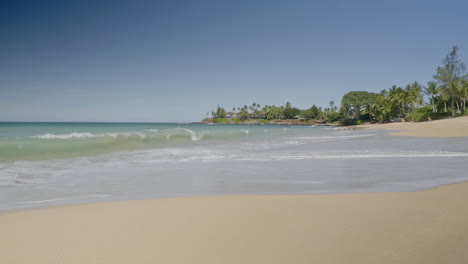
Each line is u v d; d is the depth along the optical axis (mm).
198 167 8055
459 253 2299
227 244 2559
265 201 4148
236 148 13961
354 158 9719
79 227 3039
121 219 3312
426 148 12906
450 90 64438
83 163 8984
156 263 2203
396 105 84188
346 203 3953
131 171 7414
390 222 3088
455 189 4867
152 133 20562
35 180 6227
